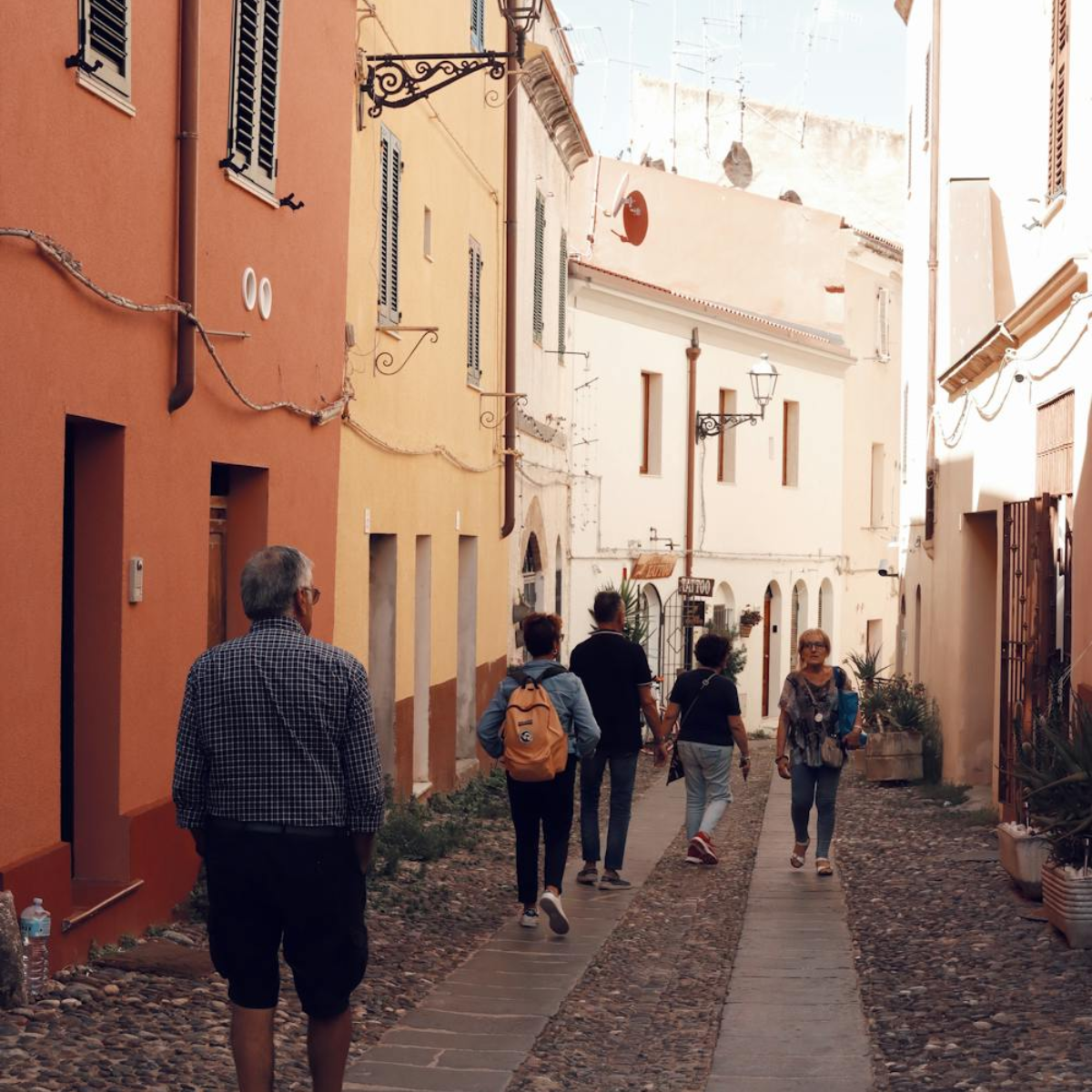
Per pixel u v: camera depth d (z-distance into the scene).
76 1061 5.86
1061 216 12.72
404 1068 6.41
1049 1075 5.98
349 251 12.55
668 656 30.02
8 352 6.73
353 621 12.91
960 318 17.42
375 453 13.64
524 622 9.98
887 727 19.05
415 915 9.92
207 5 9.05
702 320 30.92
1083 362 10.99
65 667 8.11
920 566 21.62
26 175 6.86
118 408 7.96
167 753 8.72
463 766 17.98
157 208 8.41
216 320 9.38
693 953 9.16
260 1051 5.11
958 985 7.68
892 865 11.84
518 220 21.05
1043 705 12.05
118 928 7.84
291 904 5.05
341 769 5.11
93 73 7.47
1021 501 13.41
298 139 10.99
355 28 12.37
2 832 6.74
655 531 29.52
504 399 20.00
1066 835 8.40
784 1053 6.72
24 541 6.91
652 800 18.48
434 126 15.90
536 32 22.53
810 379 36.25
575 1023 7.42
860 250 37.88
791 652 36.03
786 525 35.41
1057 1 13.02
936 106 19.88
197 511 9.15
